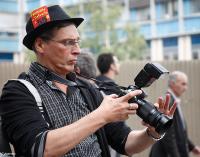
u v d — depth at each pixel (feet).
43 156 5.83
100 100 7.21
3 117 6.48
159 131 6.23
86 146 6.66
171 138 14.90
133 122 21.02
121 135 7.48
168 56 82.28
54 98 6.63
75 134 5.78
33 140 5.97
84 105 6.94
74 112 6.72
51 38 6.57
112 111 5.90
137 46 61.41
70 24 6.66
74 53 6.69
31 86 6.54
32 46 6.88
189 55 79.97
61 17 6.52
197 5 78.79
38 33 6.64
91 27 57.41
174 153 14.92
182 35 80.48
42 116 6.38
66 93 6.83
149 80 6.39
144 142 7.18
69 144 5.78
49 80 6.73
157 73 6.31
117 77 21.67
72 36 6.61
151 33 83.51
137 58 61.11
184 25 80.02
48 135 5.86
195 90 26.94
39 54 6.79
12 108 6.36
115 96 6.20
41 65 6.77
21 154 6.35
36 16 6.61
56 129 5.96
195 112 27.02
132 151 7.39
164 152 15.12
